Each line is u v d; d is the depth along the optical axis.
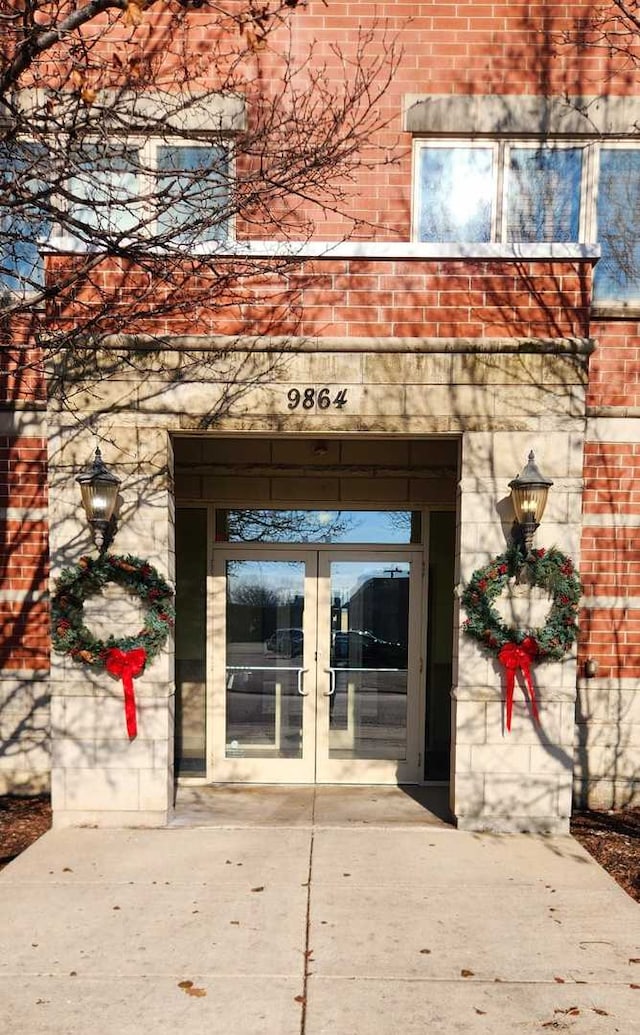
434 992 3.42
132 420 5.56
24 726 6.45
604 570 6.36
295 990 3.43
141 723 5.51
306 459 6.82
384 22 6.27
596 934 3.98
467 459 5.52
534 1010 3.30
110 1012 3.26
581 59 6.37
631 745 6.36
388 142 6.32
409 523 6.91
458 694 5.48
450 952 3.77
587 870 4.82
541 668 5.48
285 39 6.22
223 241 5.44
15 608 6.44
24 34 4.18
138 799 5.53
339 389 5.54
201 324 5.57
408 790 6.68
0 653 6.45
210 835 5.37
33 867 4.77
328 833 5.44
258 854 5.02
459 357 5.52
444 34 6.32
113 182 6.36
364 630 6.97
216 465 6.80
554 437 5.51
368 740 6.89
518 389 5.51
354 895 4.40
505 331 5.55
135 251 4.80
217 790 6.62
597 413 6.32
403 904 4.29
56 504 5.55
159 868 4.77
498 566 5.42
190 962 3.66
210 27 6.17
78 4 5.62
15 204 4.27
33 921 4.07
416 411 5.54
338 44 6.23
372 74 5.99
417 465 6.81
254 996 3.38
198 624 6.94
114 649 5.43
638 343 6.37
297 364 5.54
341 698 6.94
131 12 3.65
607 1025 3.20
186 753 6.88
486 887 4.54
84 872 4.70
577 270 5.55
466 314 5.55
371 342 5.50
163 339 5.47
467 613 5.47
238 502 6.86
